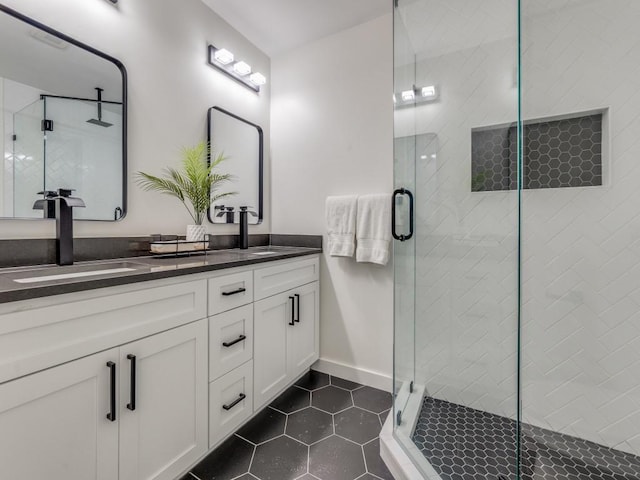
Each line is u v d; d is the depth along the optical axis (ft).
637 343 4.34
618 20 4.28
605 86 4.37
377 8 6.09
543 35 4.67
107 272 3.34
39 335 2.40
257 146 7.35
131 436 3.06
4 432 2.23
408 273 5.42
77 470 2.65
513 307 4.98
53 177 3.92
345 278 6.68
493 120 5.04
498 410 5.06
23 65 3.68
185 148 5.60
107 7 4.50
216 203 6.33
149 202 5.04
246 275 4.60
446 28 5.30
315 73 7.07
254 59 7.22
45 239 3.82
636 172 4.27
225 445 4.44
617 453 4.36
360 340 6.53
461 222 5.29
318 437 4.65
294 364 5.91
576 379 4.66
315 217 7.09
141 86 4.92
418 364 5.53
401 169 5.39
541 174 4.78
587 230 4.55
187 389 3.67
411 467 3.81
